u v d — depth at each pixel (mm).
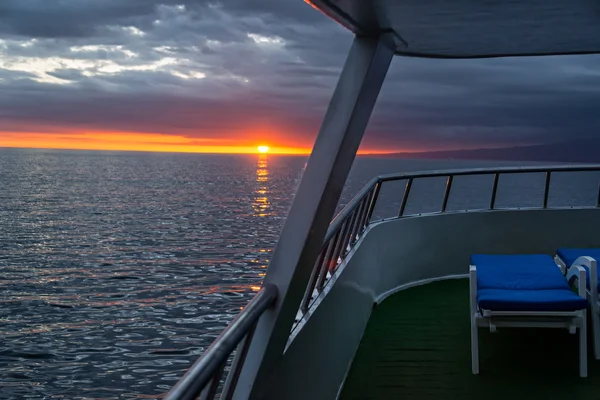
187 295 54375
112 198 157125
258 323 1590
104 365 36312
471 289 3236
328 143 1740
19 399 31391
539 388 3021
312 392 2248
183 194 173500
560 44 2340
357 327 3645
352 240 3820
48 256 76562
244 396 1542
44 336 43312
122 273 65625
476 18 1791
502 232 5355
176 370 34312
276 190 197750
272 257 1661
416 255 5109
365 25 1727
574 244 5398
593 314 3363
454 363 3383
